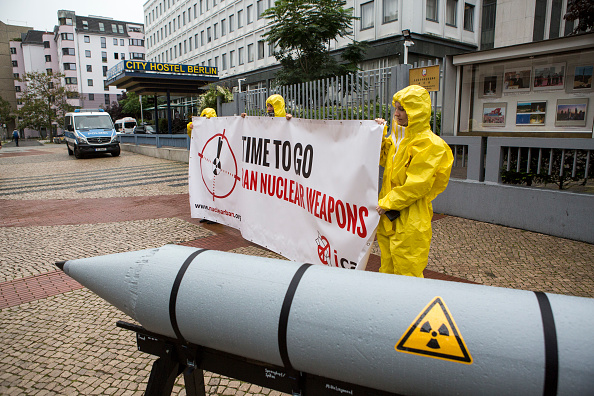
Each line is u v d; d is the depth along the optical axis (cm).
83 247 599
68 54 8538
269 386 185
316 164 377
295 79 1639
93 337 350
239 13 3697
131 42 9088
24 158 2258
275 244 459
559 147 550
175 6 4953
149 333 215
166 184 1162
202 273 189
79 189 1128
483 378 131
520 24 2056
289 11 1669
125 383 288
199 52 4497
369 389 160
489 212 636
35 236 668
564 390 121
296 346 159
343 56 1817
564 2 2011
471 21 2520
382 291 156
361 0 2447
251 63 3612
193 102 3844
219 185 592
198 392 214
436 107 673
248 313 169
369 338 146
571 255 490
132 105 5441
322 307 157
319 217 378
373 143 315
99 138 2034
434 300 147
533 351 126
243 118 505
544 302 138
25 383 290
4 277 490
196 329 183
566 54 545
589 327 127
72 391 280
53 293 443
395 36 2252
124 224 725
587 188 554
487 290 149
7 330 365
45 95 5253
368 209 325
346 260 352
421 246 284
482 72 636
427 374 138
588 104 533
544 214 572
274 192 451
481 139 638
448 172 281
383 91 712
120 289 204
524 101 595
